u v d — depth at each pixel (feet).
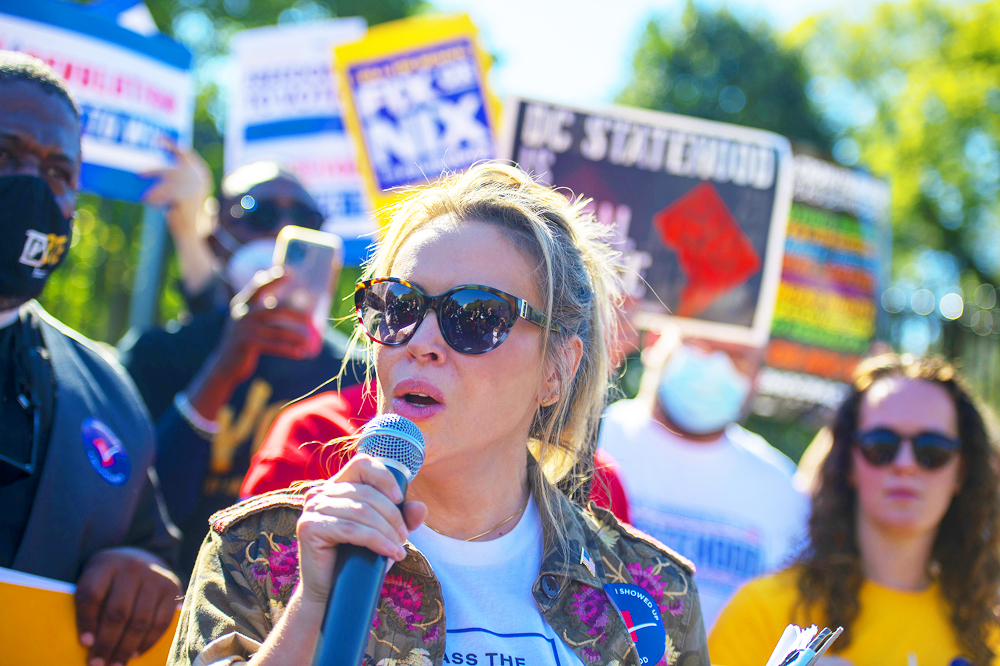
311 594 3.93
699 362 13.14
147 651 6.73
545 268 5.27
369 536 3.81
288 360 10.92
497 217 5.32
